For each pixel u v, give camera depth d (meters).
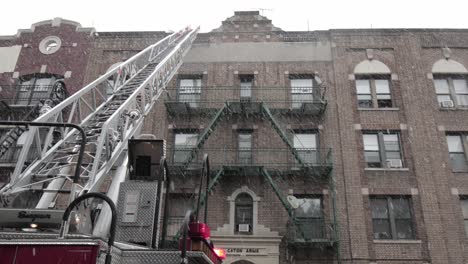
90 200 8.57
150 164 9.28
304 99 22.61
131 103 12.43
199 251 5.91
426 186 20.16
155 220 7.87
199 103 22.58
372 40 23.97
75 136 11.20
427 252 18.88
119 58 24.41
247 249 18.64
